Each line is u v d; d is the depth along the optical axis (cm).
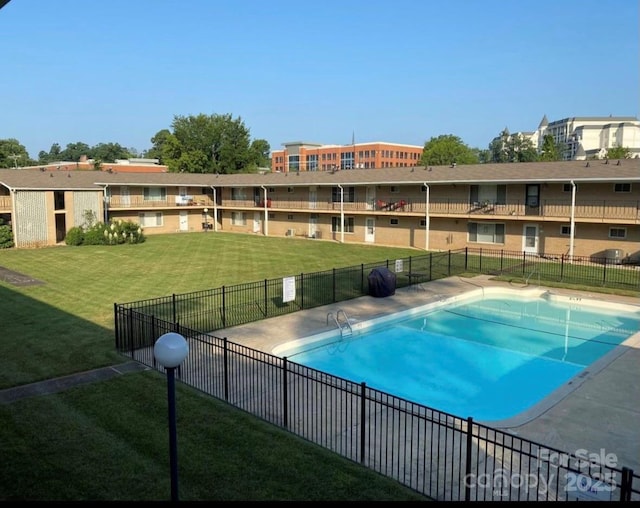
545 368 1356
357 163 12581
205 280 2356
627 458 792
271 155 14888
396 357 1441
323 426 901
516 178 3023
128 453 788
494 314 1903
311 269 2694
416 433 886
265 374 1161
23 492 685
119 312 1385
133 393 1027
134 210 4725
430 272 2417
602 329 1716
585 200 2914
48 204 3700
